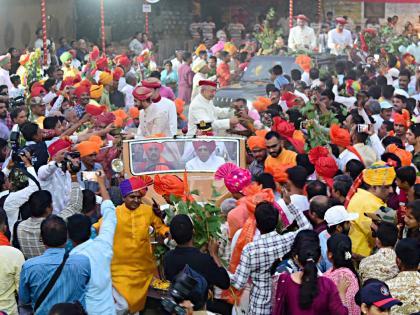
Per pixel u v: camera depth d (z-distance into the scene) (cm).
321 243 895
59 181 1059
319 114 1422
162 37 3984
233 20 4128
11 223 1027
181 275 675
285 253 830
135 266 907
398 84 2222
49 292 789
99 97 1738
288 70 2333
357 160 1128
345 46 2953
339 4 4009
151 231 943
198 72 2564
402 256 783
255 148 1182
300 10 4062
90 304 815
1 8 3266
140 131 1438
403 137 1410
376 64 2497
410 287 774
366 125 1293
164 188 937
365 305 703
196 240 890
